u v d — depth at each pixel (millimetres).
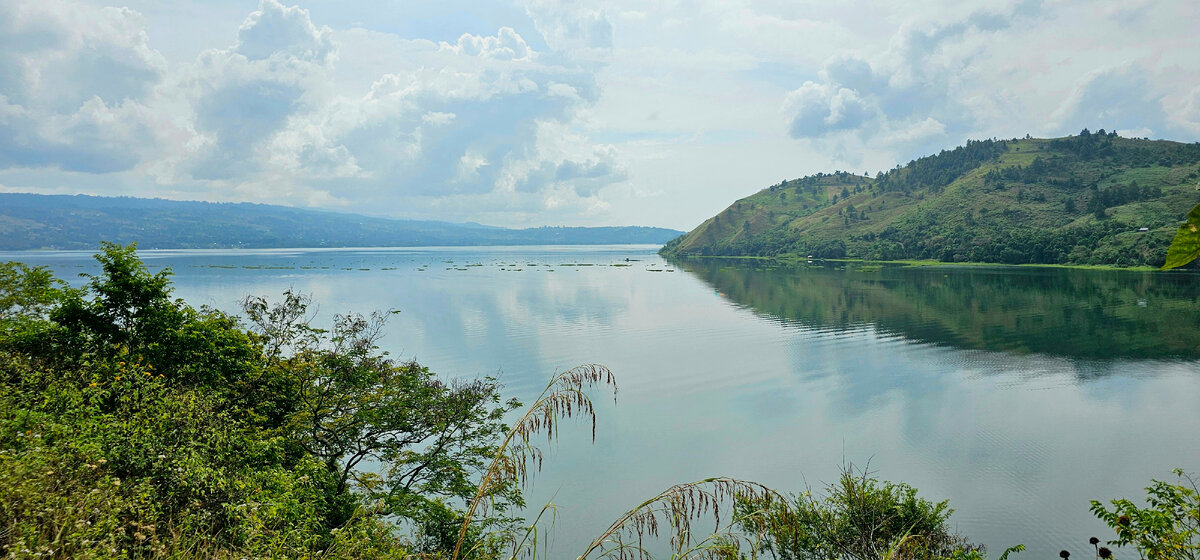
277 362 26906
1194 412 56281
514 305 135500
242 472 14602
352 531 12719
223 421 17688
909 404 60125
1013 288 149625
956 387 65688
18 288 25781
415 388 28562
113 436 12219
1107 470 44188
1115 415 55938
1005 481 42438
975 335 93312
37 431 11672
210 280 185125
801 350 85438
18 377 17094
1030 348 83375
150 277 26406
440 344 89812
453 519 22969
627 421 55594
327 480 20656
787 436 51688
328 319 109000
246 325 29500
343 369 27516
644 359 80375
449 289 169250
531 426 4691
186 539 9359
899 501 24781
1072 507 38688
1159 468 44438
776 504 4926
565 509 38094
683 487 4941
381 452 28062
